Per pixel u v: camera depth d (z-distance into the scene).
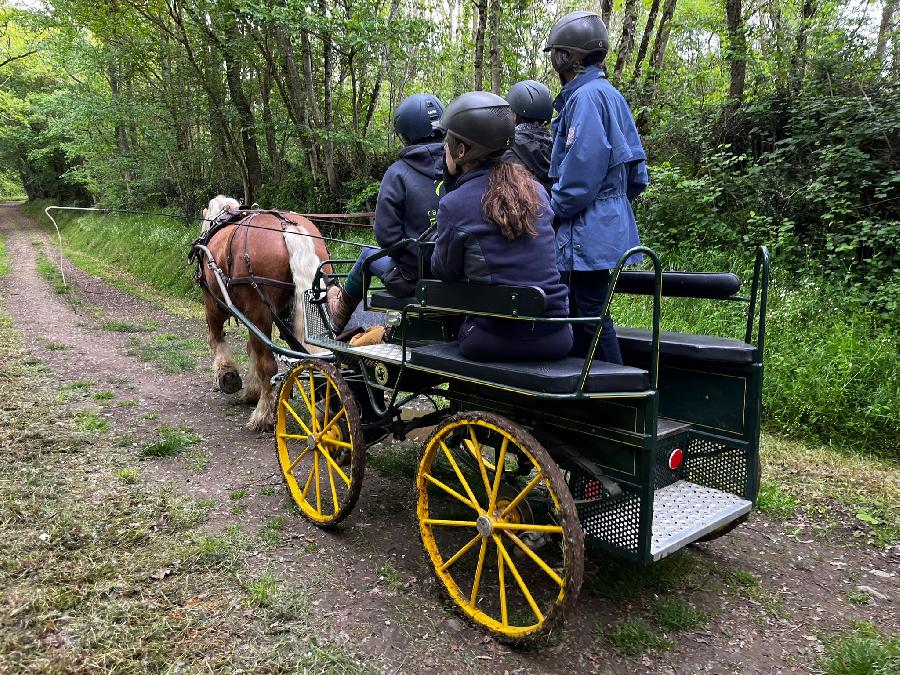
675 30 12.25
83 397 5.94
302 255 4.89
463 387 3.14
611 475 2.60
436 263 2.73
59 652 2.49
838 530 3.80
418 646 2.68
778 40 8.76
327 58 12.29
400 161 3.46
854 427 5.03
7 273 15.01
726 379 3.03
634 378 2.46
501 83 12.30
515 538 2.63
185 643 2.61
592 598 3.06
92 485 4.04
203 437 5.09
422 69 14.27
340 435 3.56
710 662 2.63
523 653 2.65
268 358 5.23
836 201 6.78
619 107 3.15
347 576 3.20
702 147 8.69
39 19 15.34
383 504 4.01
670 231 7.82
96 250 19.03
